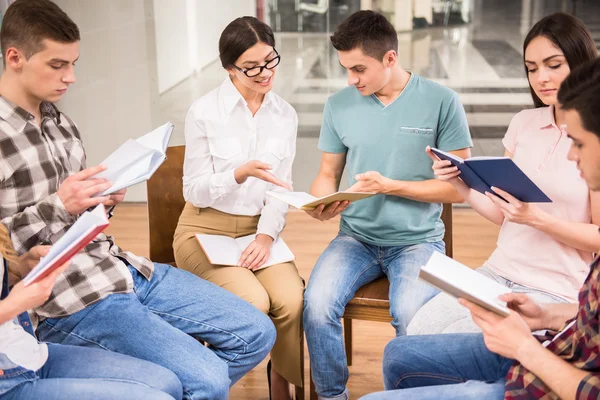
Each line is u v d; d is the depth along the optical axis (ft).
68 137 6.63
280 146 7.98
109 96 14.03
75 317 6.23
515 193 6.00
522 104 14.24
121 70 13.89
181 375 6.08
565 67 6.25
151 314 6.40
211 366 6.17
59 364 5.70
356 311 7.36
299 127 14.52
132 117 14.16
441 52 14.10
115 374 5.65
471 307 4.83
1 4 12.35
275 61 7.54
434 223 7.76
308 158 14.61
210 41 13.75
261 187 7.89
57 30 5.88
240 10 13.73
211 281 7.36
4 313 4.77
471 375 5.58
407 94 7.59
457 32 13.96
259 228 7.74
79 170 6.66
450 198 7.45
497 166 5.75
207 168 7.80
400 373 5.79
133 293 6.52
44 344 5.70
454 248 12.25
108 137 14.26
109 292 6.36
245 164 7.35
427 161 7.66
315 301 7.11
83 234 4.64
